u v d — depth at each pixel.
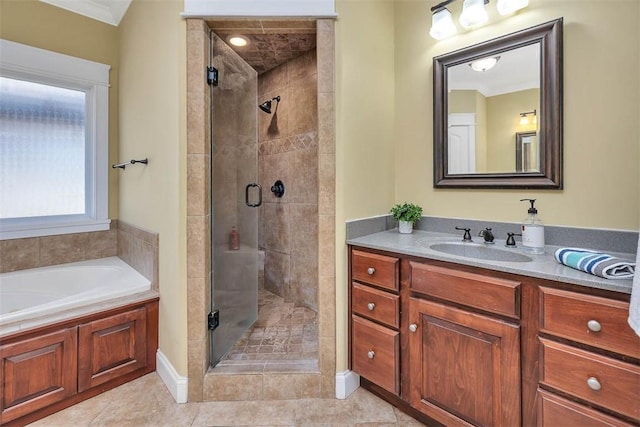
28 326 1.45
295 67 2.49
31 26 2.19
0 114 2.17
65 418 1.50
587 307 0.96
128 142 2.35
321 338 1.64
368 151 1.81
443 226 1.84
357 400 1.62
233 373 1.63
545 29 1.43
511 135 1.57
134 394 1.68
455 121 1.76
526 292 1.09
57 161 2.40
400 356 1.47
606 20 1.30
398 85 2.01
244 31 1.67
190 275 1.60
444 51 1.81
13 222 2.23
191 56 1.56
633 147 1.26
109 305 1.72
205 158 1.61
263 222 2.91
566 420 1.01
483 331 1.20
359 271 1.62
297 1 1.57
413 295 1.41
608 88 1.30
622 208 1.29
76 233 2.44
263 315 2.40
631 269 0.95
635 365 0.89
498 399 1.17
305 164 2.48
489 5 1.63
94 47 2.46
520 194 1.56
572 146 1.39
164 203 1.77
